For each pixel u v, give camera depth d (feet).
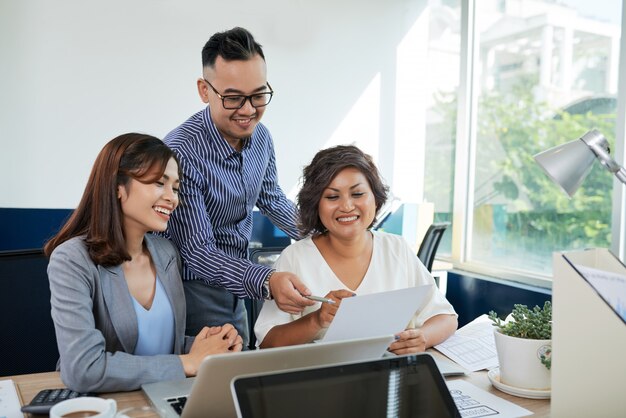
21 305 5.46
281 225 7.43
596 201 9.22
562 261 3.23
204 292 6.16
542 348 4.09
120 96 10.96
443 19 12.65
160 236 5.55
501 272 11.05
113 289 4.76
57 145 10.59
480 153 11.75
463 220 12.09
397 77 13.21
